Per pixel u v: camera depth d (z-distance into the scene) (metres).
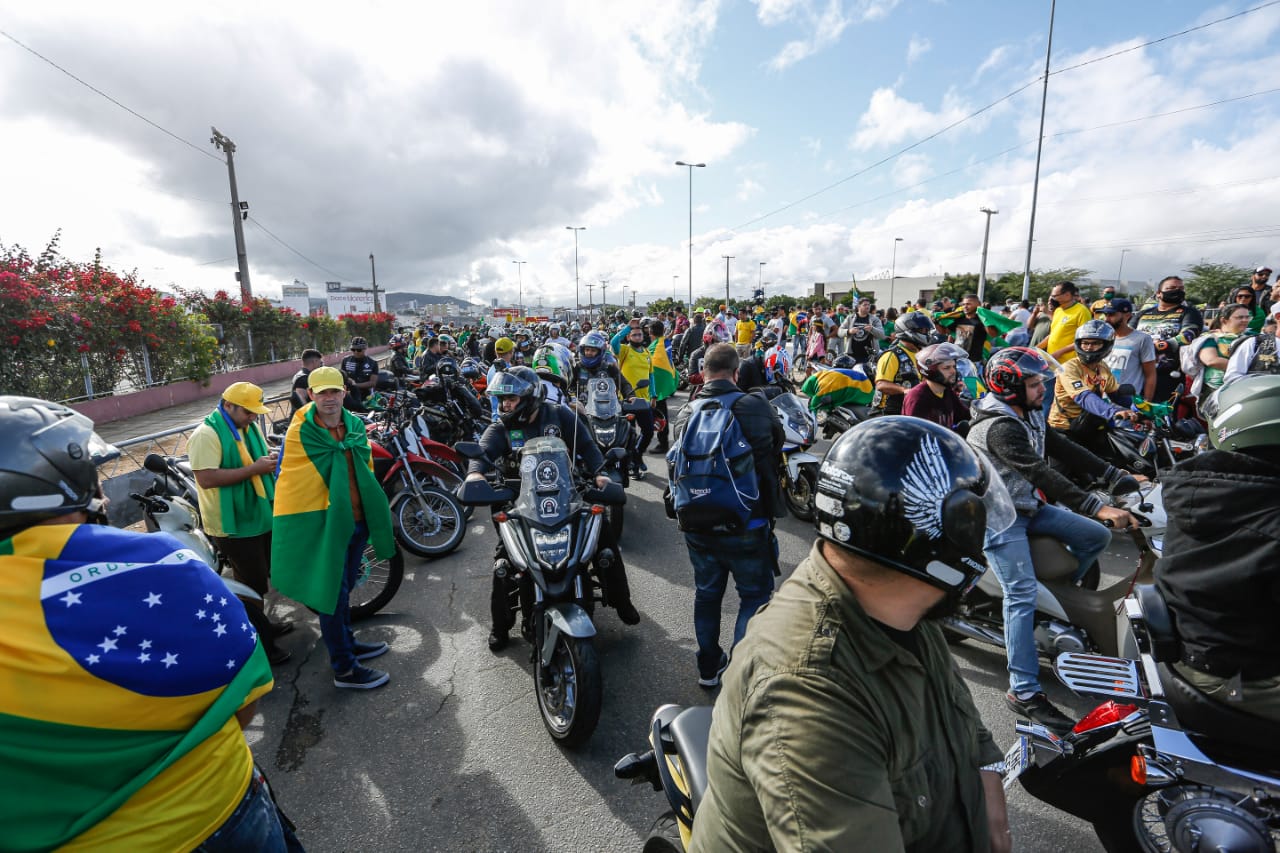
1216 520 1.79
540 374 7.09
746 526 3.04
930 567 0.97
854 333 10.47
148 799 1.24
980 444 3.04
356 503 3.59
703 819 1.02
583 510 3.38
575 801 2.66
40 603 1.13
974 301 9.28
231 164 22.02
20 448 1.16
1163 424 5.15
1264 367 5.37
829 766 0.84
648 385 8.55
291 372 23.94
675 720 1.71
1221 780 1.89
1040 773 2.21
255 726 3.21
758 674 0.94
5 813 1.10
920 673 0.99
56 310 11.48
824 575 1.01
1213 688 1.89
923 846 0.97
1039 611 3.16
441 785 2.77
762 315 20.83
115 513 4.05
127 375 13.91
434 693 3.45
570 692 3.01
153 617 1.22
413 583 4.91
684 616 4.25
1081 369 5.03
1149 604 2.18
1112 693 2.15
